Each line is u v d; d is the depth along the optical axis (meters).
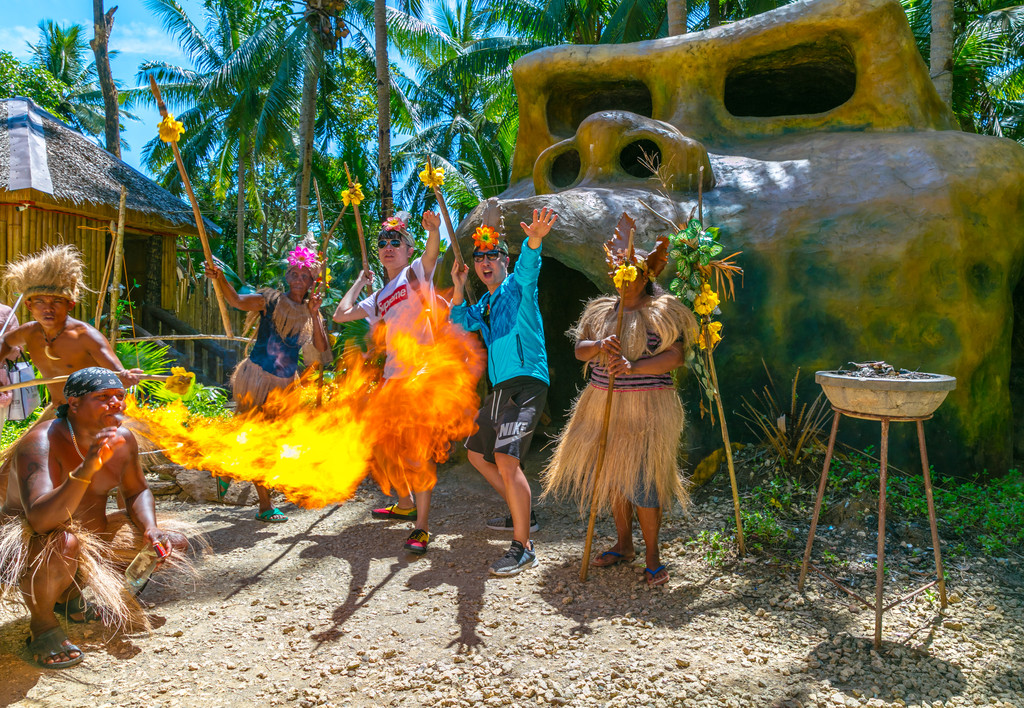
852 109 5.82
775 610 3.14
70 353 3.61
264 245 27.27
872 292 4.70
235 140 20.80
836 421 3.16
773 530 3.70
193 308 12.74
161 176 26.27
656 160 6.06
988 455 4.63
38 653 2.81
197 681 2.72
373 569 3.74
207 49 22.70
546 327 6.64
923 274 4.62
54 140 10.80
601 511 4.48
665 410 3.38
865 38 5.75
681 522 4.11
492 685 2.65
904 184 4.85
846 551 3.59
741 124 6.23
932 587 3.26
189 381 3.59
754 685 2.61
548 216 3.60
